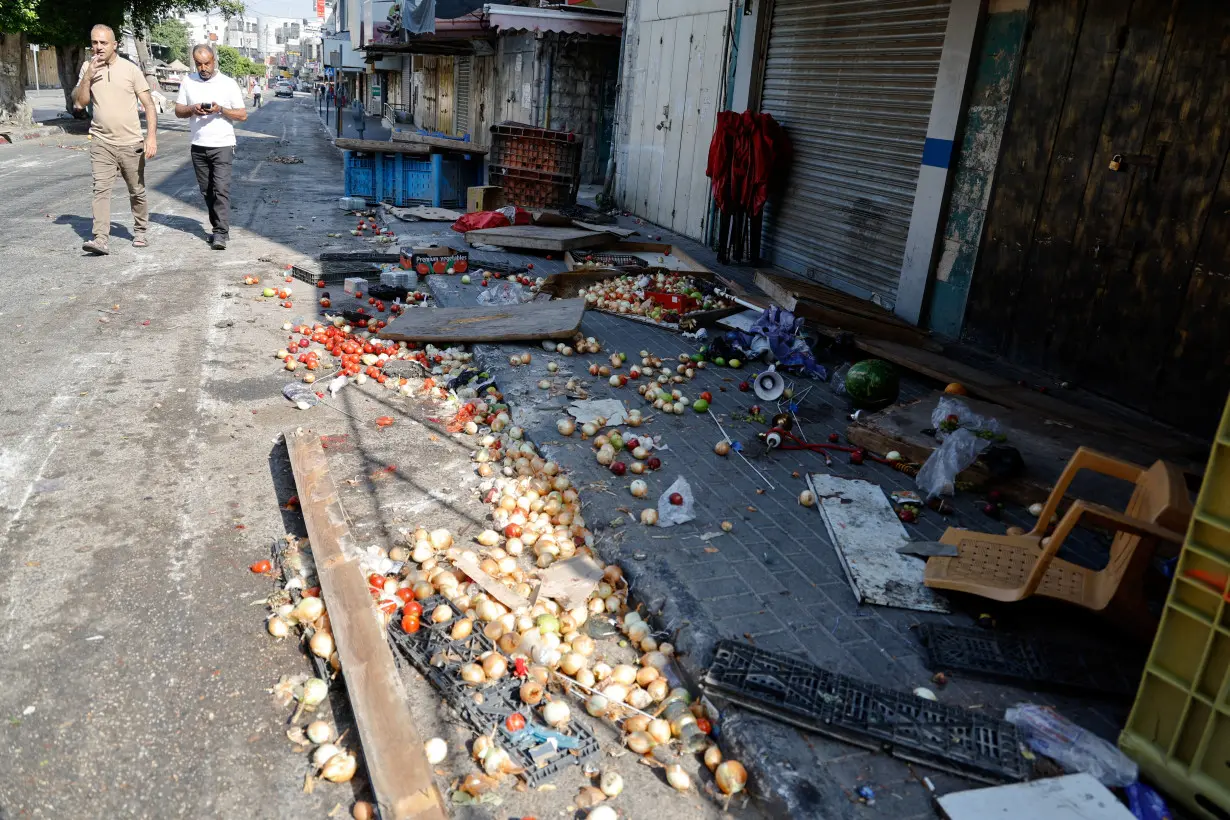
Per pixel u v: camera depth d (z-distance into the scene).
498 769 2.73
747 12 11.65
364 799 2.62
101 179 9.34
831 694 3.00
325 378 6.21
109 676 3.06
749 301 8.65
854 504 4.57
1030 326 7.21
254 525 4.15
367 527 4.20
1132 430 5.59
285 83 108.56
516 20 16.72
